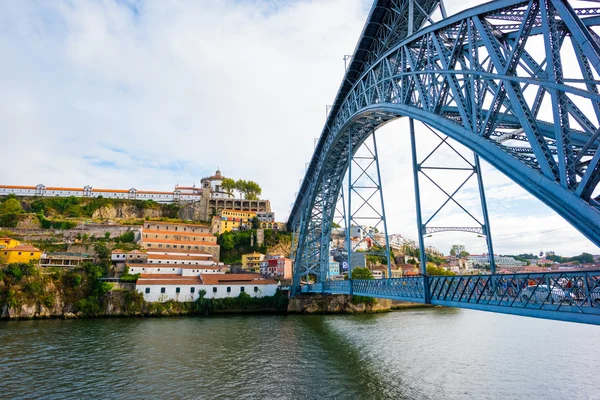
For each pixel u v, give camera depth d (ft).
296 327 166.50
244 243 362.12
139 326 163.02
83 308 193.47
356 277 262.47
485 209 66.18
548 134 51.80
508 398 77.77
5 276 190.39
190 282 223.92
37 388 81.25
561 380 89.25
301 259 227.81
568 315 42.01
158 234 317.63
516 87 46.26
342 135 150.20
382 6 100.94
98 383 84.99
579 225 37.09
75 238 320.09
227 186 492.54
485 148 51.49
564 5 38.63
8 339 129.70
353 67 125.39
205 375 91.61
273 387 83.20
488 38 52.01
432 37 68.03
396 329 162.81
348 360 106.83
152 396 77.61
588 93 35.37
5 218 341.00
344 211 165.17
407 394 79.30
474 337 143.43
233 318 198.59
